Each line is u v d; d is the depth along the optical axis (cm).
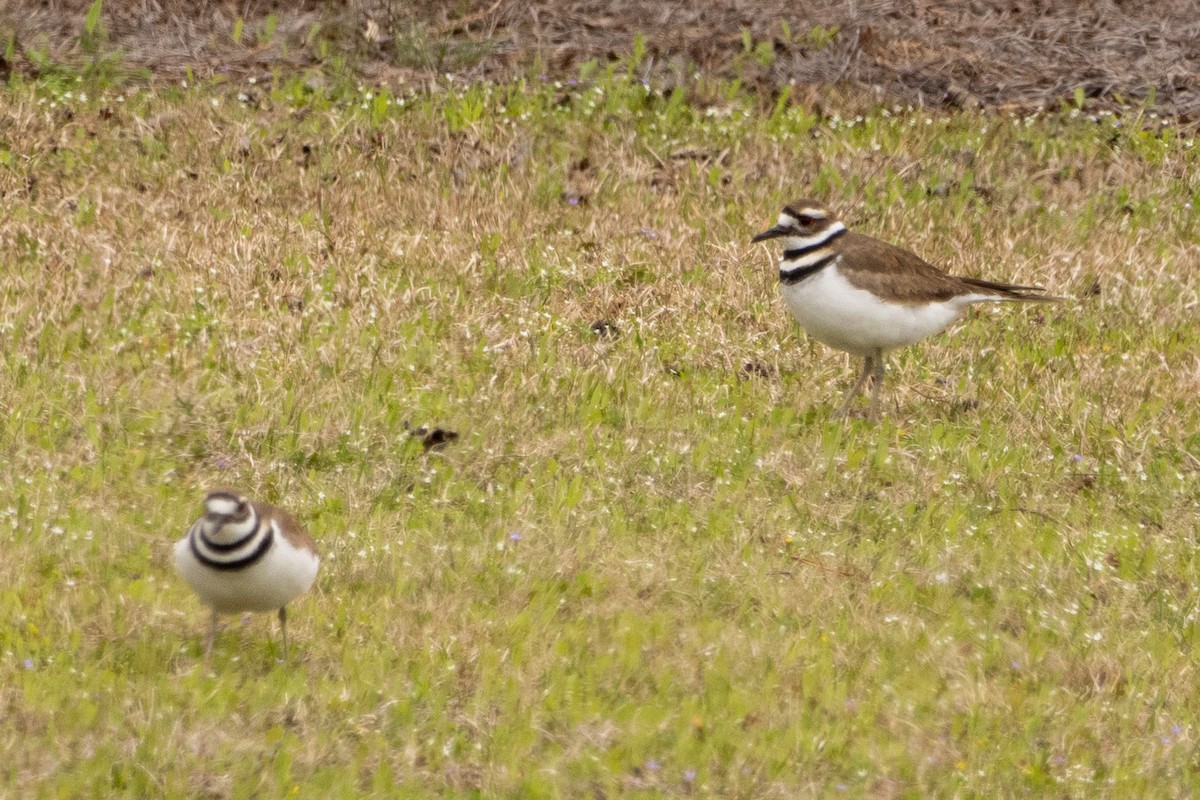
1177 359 1539
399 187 1820
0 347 1348
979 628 1060
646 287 1598
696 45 2242
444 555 1090
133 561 1056
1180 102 2188
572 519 1154
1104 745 937
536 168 1892
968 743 925
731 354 1476
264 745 859
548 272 1609
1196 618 1084
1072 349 1545
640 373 1409
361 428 1256
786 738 903
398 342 1425
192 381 1318
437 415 1300
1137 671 1013
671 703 941
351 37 2214
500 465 1237
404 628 991
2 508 1107
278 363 1353
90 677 903
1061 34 2334
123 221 1655
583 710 919
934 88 2216
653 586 1084
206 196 1742
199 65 2127
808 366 1475
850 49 2261
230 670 934
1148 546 1180
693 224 1778
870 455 1304
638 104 2083
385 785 830
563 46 2231
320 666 952
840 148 1988
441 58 2170
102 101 1977
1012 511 1220
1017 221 1864
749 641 1012
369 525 1123
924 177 1950
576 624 1022
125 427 1238
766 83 2181
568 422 1311
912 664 1006
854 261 1327
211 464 1207
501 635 997
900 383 1444
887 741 916
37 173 1770
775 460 1273
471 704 916
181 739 856
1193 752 929
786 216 1343
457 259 1628
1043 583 1115
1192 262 1783
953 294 1362
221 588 884
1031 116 2136
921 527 1193
